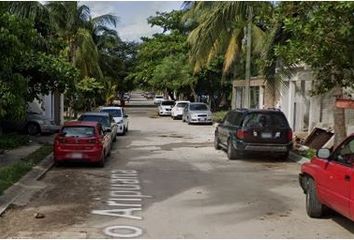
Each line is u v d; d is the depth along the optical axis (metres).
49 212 10.17
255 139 18.31
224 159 19.06
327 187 8.92
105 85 54.84
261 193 12.41
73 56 41.53
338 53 11.43
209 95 55.12
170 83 52.12
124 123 29.28
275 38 18.70
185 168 16.58
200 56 27.00
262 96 33.12
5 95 13.00
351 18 10.57
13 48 12.70
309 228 9.09
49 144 22.30
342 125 16.39
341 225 9.30
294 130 27.33
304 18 11.82
